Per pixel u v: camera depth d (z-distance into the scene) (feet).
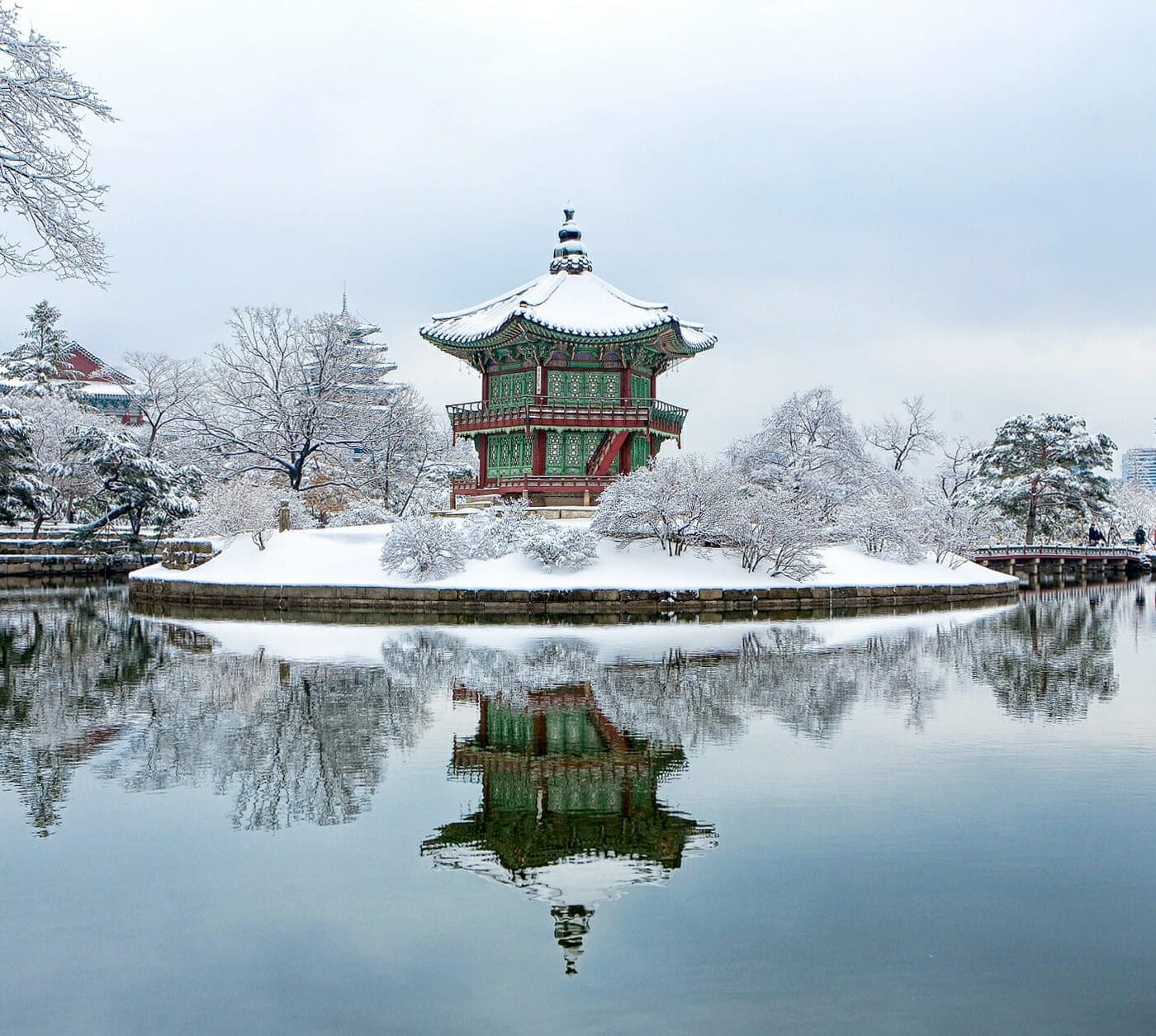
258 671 93.45
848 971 35.09
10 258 68.59
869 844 46.52
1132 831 47.93
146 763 60.18
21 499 225.76
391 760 60.90
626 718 72.69
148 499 232.32
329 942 37.22
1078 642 118.32
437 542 153.89
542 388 201.05
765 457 210.59
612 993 33.78
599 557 159.22
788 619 143.84
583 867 43.98
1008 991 33.86
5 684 86.22
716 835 47.96
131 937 37.58
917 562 189.37
